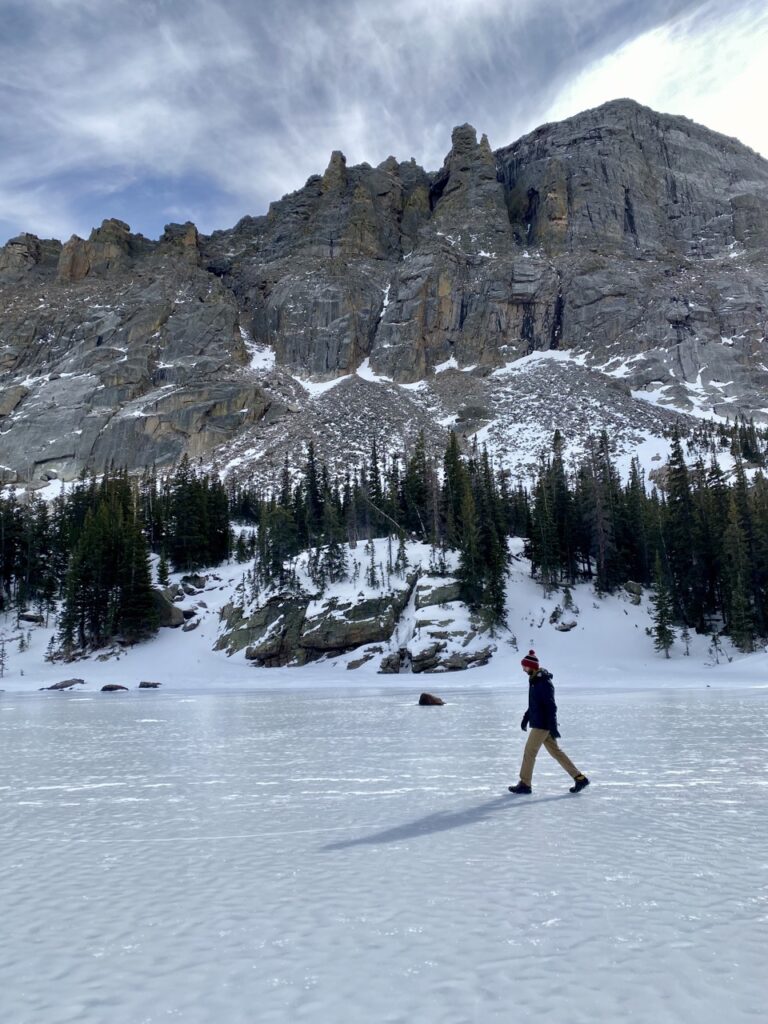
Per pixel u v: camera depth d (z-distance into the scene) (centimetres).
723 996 405
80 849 779
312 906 574
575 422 16825
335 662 6256
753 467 11469
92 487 11369
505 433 16900
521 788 1040
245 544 9881
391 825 858
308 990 422
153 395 18425
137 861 725
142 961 473
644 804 948
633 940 489
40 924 546
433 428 17962
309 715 2538
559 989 416
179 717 2606
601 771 1209
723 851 713
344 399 19912
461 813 919
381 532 9550
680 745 1514
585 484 8019
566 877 636
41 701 3950
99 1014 396
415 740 1714
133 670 6556
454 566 6906
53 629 7931
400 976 439
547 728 1041
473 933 507
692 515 7212
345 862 703
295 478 14275
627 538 7869
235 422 17925
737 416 17125
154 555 9556
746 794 1007
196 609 7825
